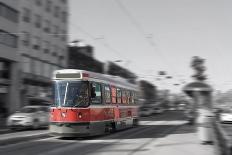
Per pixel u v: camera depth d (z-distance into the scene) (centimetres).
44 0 5956
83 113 2161
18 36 4975
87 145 1873
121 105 2783
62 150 1653
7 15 4731
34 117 2952
